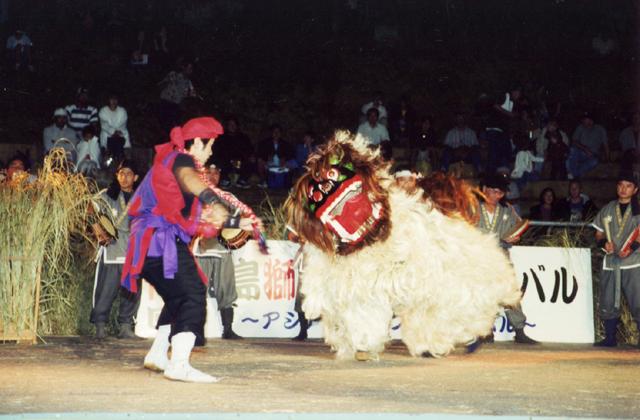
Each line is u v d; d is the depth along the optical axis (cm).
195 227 842
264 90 3128
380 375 908
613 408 715
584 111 2983
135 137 2744
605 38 3519
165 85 2598
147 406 689
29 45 2977
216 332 1343
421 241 1006
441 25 3562
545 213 1900
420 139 2481
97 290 1268
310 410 680
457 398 754
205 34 3388
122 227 1259
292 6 3497
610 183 2383
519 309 1355
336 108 3089
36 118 2778
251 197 2244
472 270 1046
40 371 899
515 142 2458
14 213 1180
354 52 3375
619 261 1355
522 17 3581
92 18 3309
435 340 1053
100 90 2936
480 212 1326
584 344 1393
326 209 980
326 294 1010
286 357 1074
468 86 3231
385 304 1003
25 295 1180
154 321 1300
